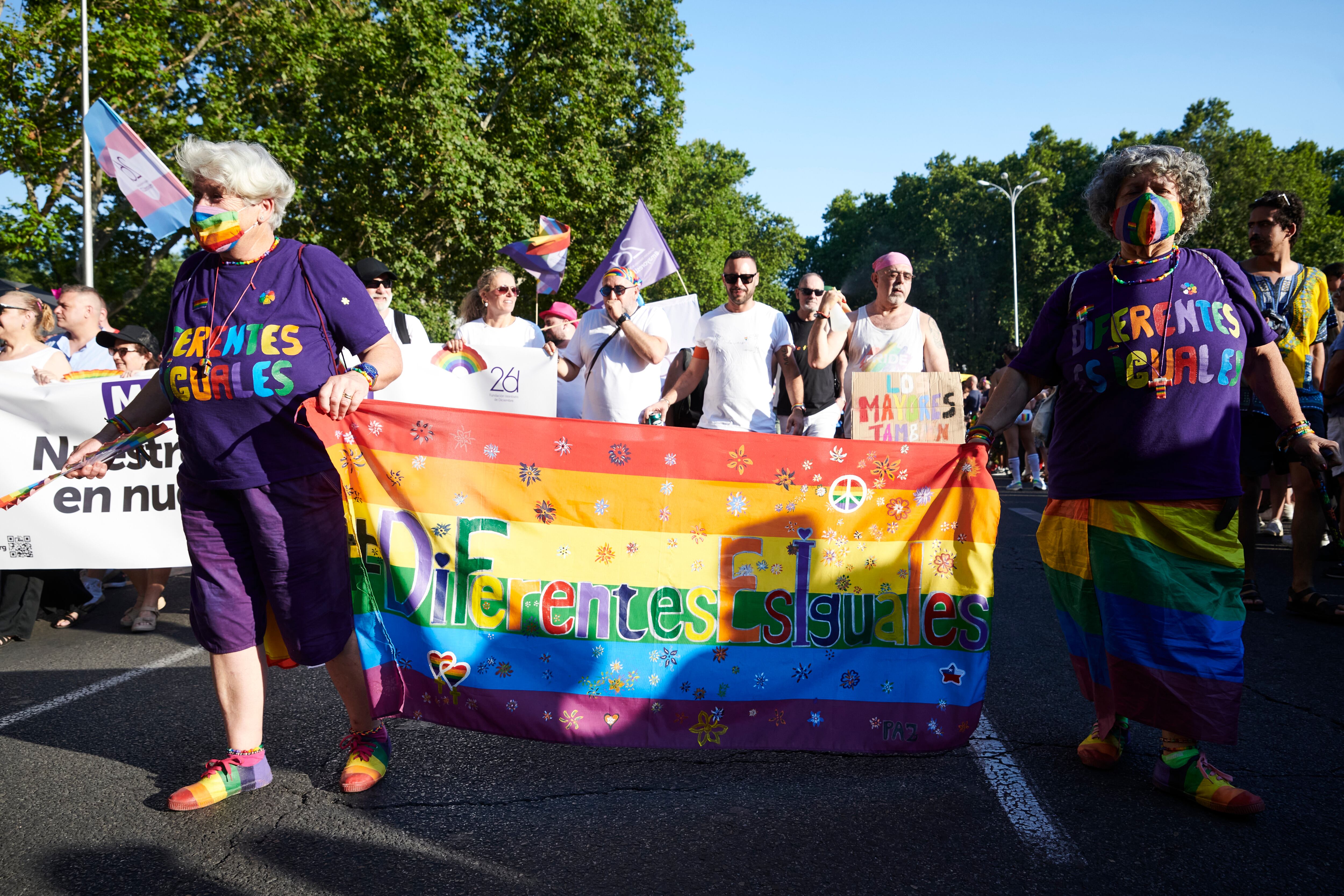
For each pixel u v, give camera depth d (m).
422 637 2.89
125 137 6.45
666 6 27.64
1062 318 2.86
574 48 23.84
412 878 2.18
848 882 2.16
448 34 22.66
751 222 50.62
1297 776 2.77
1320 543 4.82
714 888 2.13
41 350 4.95
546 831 2.42
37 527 4.51
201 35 22.27
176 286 2.68
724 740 2.96
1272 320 2.93
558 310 6.61
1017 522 8.66
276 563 2.59
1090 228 51.78
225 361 2.53
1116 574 2.67
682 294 38.50
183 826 2.47
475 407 4.63
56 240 19.70
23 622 4.68
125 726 3.33
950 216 52.41
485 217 21.58
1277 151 48.78
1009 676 3.85
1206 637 2.58
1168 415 2.62
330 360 2.64
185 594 6.10
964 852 2.30
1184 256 2.71
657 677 2.96
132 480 4.56
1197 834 2.39
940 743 2.98
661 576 2.97
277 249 2.64
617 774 2.82
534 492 2.94
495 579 2.92
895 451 3.04
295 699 3.60
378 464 2.86
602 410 5.04
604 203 23.84
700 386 6.15
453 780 2.78
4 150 19.42
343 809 2.57
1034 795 2.64
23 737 3.21
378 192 21.27
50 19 19.80
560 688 2.94
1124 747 2.95
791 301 52.94
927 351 4.88
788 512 3.01
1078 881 2.16
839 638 3.01
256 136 20.64
